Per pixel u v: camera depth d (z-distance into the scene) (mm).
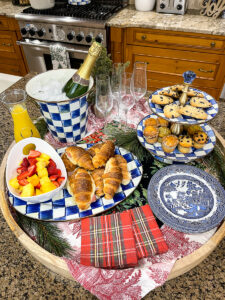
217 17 1944
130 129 1017
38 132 964
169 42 1927
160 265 618
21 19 2045
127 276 601
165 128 926
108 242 635
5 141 1036
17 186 730
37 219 703
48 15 1995
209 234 707
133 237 644
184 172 822
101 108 941
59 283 652
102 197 751
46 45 2100
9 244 743
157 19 1932
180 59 2000
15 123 882
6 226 795
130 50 2068
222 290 627
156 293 626
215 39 1802
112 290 591
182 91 929
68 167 810
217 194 763
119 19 1932
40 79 951
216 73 1992
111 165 762
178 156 873
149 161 899
